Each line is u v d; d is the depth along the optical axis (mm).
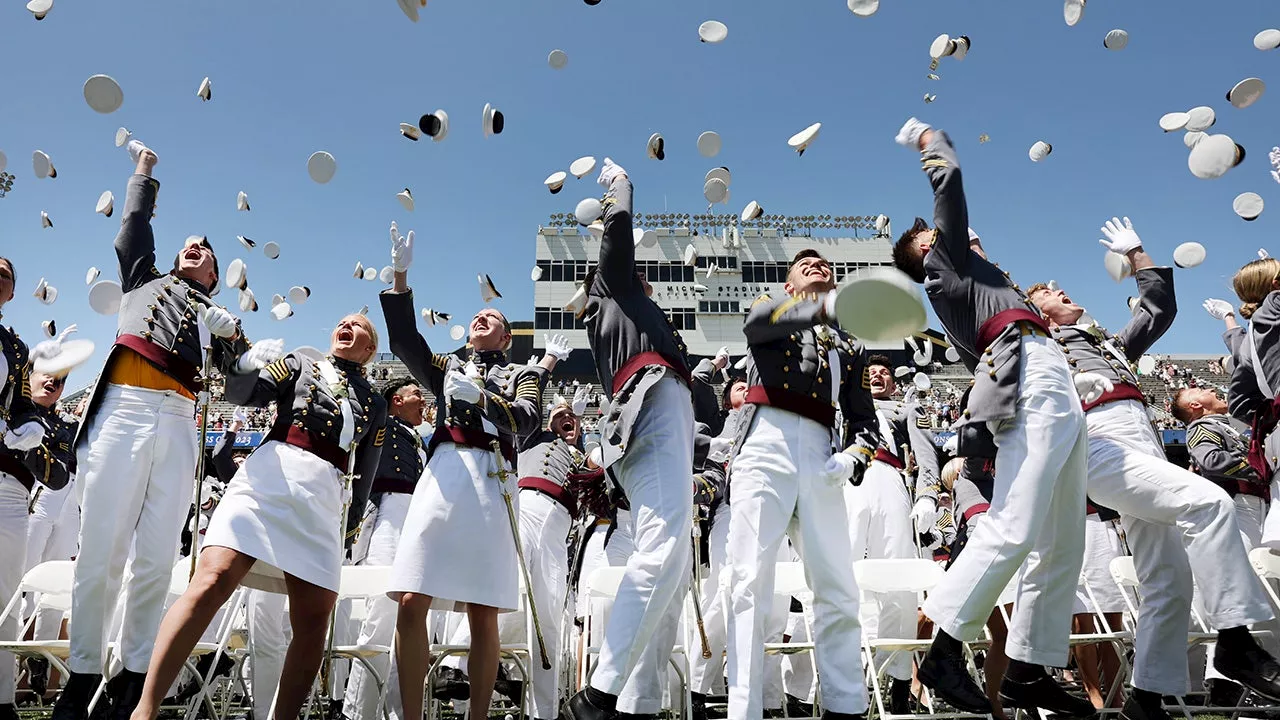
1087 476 3398
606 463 2992
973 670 4473
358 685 4395
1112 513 4980
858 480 3064
